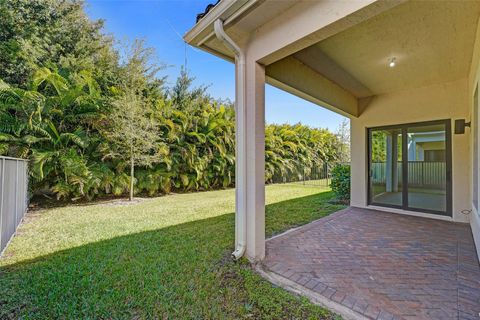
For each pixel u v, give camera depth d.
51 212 6.16
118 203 7.49
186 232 4.34
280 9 2.62
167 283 2.53
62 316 2.02
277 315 2.02
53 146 6.95
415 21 2.87
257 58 3.00
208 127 10.48
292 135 14.38
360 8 2.07
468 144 4.86
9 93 6.70
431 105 5.32
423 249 3.44
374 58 3.92
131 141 7.66
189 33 3.17
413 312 2.03
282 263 3.01
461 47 3.53
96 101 7.63
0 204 3.32
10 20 8.58
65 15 10.05
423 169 5.52
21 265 2.99
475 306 2.10
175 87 11.49
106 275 2.70
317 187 12.09
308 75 4.28
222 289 2.41
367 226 4.65
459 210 4.98
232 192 10.20
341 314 2.02
